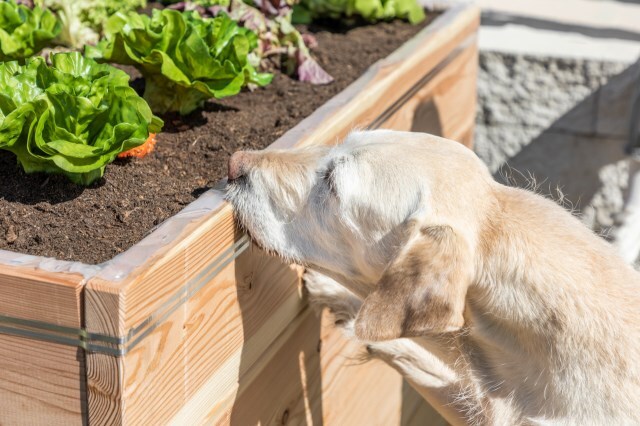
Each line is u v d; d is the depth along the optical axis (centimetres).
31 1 142
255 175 115
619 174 227
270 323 120
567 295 114
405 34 175
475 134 235
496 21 252
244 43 133
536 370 117
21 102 115
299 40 154
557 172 232
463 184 115
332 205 116
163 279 99
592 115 224
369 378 149
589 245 118
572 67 221
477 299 117
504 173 236
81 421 99
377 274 117
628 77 218
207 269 106
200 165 124
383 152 116
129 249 100
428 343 124
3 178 115
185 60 129
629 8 269
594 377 114
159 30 131
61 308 96
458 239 110
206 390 109
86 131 115
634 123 203
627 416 113
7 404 102
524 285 115
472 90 190
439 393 129
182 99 134
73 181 115
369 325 108
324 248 118
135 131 113
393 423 160
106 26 134
